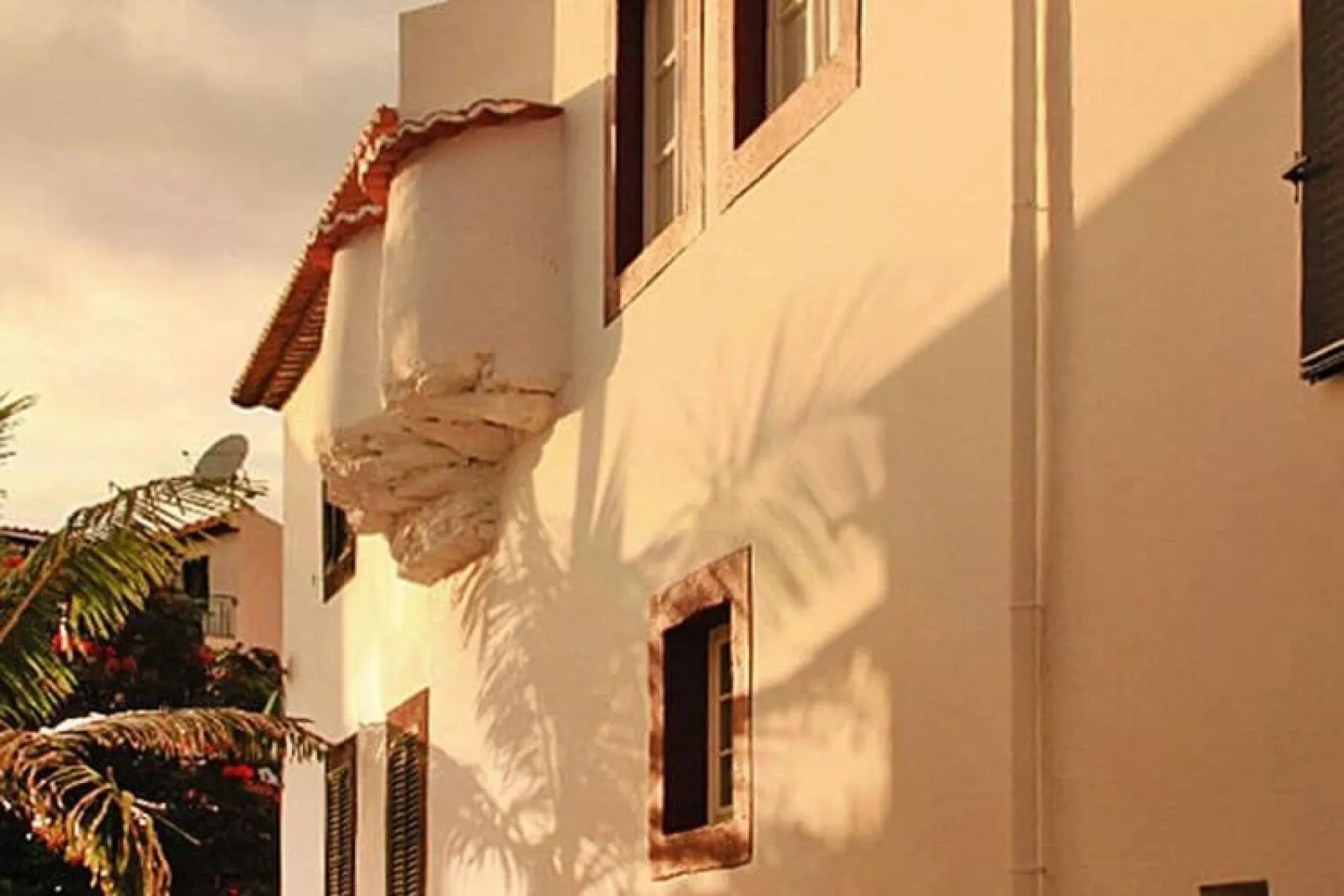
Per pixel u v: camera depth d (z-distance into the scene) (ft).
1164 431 24.18
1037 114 27.12
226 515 47.42
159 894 44.04
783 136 35.29
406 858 59.31
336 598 71.51
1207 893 22.99
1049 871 26.14
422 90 52.29
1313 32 21.22
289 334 72.74
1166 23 24.49
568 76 47.73
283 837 80.94
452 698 55.06
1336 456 21.11
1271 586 22.06
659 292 41.16
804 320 34.22
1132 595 24.70
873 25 32.07
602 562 43.75
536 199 47.39
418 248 47.52
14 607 46.34
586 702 44.34
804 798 33.37
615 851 42.16
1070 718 25.93
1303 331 21.26
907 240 30.60
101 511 46.32
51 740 44.86
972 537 28.30
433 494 51.96
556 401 47.16
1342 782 20.77
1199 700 23.26
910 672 30.01
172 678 92.48
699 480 38.52
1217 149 23.38
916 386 30.14
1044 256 26.89
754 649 35.65
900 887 30.07
